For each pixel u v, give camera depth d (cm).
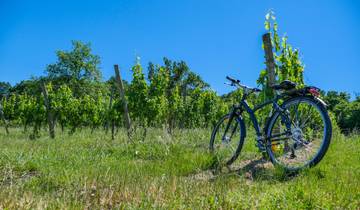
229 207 329
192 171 533
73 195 380
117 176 474
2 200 359
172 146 723
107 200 370
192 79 6041
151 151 720
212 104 2250
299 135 471
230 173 476
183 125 2173
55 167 574
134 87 1484
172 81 5825
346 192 352
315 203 322
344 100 3719
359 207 319
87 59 6388
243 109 583
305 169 443
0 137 1653
